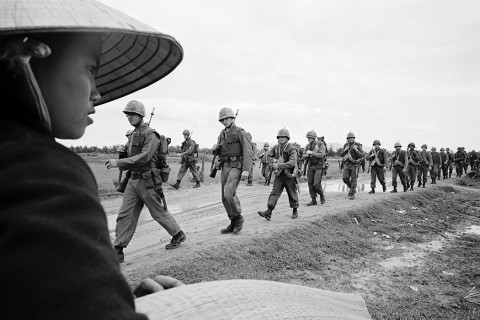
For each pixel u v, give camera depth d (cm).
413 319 509
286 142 930
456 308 553
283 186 934
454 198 1850
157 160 602
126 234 581
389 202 1348
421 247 902
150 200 596
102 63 84
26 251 39
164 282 89
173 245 648
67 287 38
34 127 52
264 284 89
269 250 692
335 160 5678
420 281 662
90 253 42
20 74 50
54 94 56
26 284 37
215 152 765
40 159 46
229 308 70
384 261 767
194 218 977
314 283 615
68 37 56
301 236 795
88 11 53
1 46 48
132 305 44
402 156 1691
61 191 45
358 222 1033
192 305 69
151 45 76
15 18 46
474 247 918
